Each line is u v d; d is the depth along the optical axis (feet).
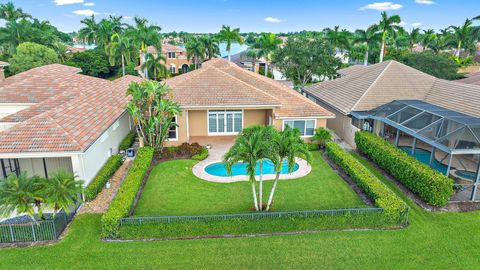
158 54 223.30
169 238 54.08
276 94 109.19
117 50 207.41
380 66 123.95
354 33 230.27
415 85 111.04
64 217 56.80
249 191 71.10
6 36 225.97
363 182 68.49
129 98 108.47
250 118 109.50
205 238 54.19
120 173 79.97
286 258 49.62
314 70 181.57
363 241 53.62
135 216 59.26
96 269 46.83
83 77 131.34
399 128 84.12
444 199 62.85
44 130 66.64
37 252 50.03
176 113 88.22
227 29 252.83
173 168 82.12
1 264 47.37
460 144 65.82
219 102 95.50
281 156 55.52
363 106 101.96
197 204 65.26
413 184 68.49
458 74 180.86
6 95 101.09
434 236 55.16
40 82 112.47
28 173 74.38
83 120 77.15
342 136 109.81
